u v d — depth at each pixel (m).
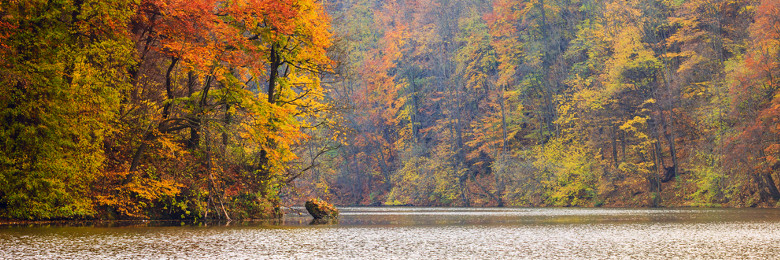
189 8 23.00
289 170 33.50
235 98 25.94
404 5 102.81
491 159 80.19
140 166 26.30
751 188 52.41
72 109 21.83
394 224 26.34
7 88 20.39
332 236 18.94
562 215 36.69
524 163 68.88
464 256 13.77
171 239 16.92
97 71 22.64
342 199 90.94
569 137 69.12
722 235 19.62
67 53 21.88
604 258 13.49
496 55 86.50
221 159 27.61
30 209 21.64
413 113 92.06
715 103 54.97
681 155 61.59
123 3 22.45
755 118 49.91
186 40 23.73
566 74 75.50
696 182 56.25
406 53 95.25
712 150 55.09
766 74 49.66
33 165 21.39
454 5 95.62
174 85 26.44
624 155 64.25
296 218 32.41
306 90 33.12
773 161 49.25
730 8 61.97
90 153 22.80
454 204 77.38
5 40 20.53
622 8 67.31
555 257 13.62
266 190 30.97
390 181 88.12
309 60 30.08
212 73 25.05
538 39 82.38
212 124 26.33
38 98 21.38
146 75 27.02
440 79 88.88
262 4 24.28
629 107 63.97
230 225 24.00
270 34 25.95
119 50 22.92
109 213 24.62
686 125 61.28
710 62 59.16
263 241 16.97
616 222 27.47
